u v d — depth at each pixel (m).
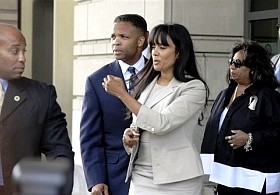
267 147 6.61
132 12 12.11
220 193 6.93
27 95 5.09
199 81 5.49
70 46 16.39
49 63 19.25
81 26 14.35
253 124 6.63
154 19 11.33
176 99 5.34
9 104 5.03
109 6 13.06
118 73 6.53
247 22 11.20
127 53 6.48
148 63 5.62
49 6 19.28
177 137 5.35
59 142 5.21
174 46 5.43
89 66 13.84
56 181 2.92
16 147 5.00
